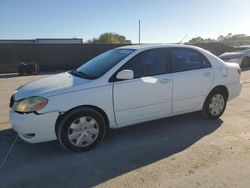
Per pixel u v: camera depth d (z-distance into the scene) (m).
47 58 21.67
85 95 4.23
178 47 5.22
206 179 3.48
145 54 4.84
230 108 6.68
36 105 4.04
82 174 3.68
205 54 5.54
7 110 6.96
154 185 3.38
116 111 4.53
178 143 4.62
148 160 4.04
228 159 3.99
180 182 3.42
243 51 17.03
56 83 4.43
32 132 4.08
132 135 5.01
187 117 5.93
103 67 4.71
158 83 4.84
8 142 4.80
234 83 5.85
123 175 3.63
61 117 4.17
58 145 4.62
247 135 4.91
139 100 4.70
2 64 19.36
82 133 4.31
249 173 3.60
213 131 5.12
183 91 5.16
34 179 3.58
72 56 22.36
